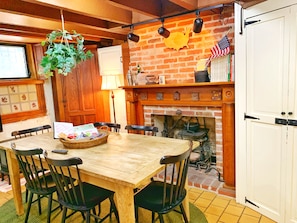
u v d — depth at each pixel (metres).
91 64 4.41
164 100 3.31
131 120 3.62
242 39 2.22
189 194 2.77
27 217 2.32
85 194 1.92
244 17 2.17
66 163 1.64
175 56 3.23
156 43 3.38
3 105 3.77
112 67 4.14
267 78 2.06
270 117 2.08
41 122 4.28
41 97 4.28
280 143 2.04
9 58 3.93
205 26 2.93
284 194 2.07
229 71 2.60
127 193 1.54
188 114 3.17
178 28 3.13
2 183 3.40
